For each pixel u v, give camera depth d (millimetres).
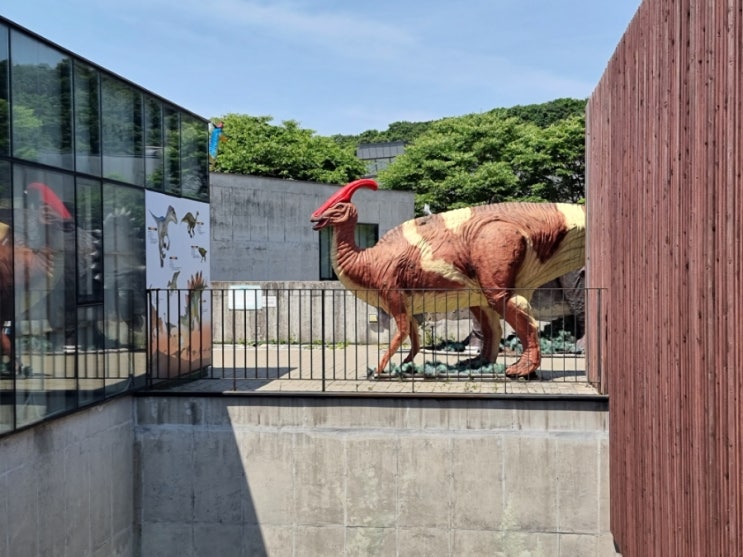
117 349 7043
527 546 6980
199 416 7344
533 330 8141
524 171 28219
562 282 11391
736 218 3590
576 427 6953
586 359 8289
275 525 7250
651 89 5320
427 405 7062
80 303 6355
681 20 4523
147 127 7594
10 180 5359
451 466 7043
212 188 17250
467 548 7031
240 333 13367
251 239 18078
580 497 6941
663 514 4992
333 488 7172
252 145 30406
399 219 21516
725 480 3768
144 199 7523
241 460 7285
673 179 4727
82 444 6422
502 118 31328
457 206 27781
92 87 6555
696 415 4250
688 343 4410
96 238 6625
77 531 6312
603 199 7406
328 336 13234
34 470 5680
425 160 29047
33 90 5656
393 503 7109
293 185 18984
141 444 7398
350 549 7164
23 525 5520
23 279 5520
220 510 7316
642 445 5625
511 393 7090
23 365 5516
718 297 3855
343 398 7152
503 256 7969
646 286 5500
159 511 7387
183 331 8297
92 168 6559
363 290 8336
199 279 8820
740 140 3539
